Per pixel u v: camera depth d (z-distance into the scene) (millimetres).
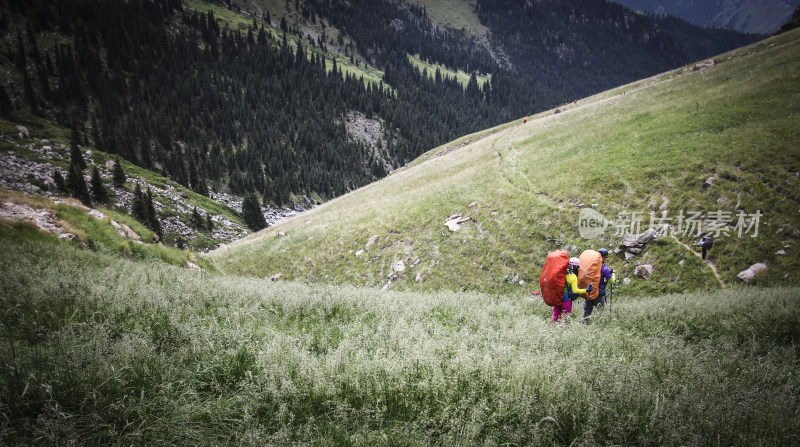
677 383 3266
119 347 3156
